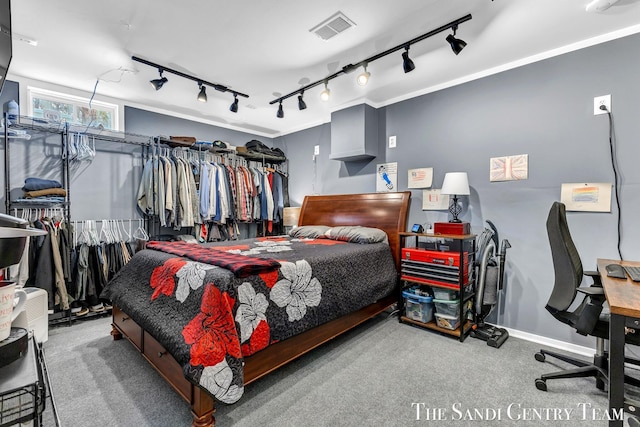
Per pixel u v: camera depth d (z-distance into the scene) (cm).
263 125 471
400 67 277
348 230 318
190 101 362
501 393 174
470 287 270
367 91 333
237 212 405
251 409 159
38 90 302
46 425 146
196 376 131
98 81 304
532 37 227
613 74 219
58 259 263
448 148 306
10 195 276
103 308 296
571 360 195
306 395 171
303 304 188
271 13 200
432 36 225
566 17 202
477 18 204
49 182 279
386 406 162
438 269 258
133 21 208
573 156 235
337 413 156
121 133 348
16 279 228
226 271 159
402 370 199
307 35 226
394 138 352
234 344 142
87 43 236
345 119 368
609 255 221
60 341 240
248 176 420
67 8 193
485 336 244
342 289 222
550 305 187
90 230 322
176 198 346
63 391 174
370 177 379
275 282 175
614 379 119
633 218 212
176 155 378
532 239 254
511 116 266
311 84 311
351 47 242
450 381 186
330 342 241
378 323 283
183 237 368
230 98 354
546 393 175
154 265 206
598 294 155
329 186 432
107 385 180
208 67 277
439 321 260
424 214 325
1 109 280
